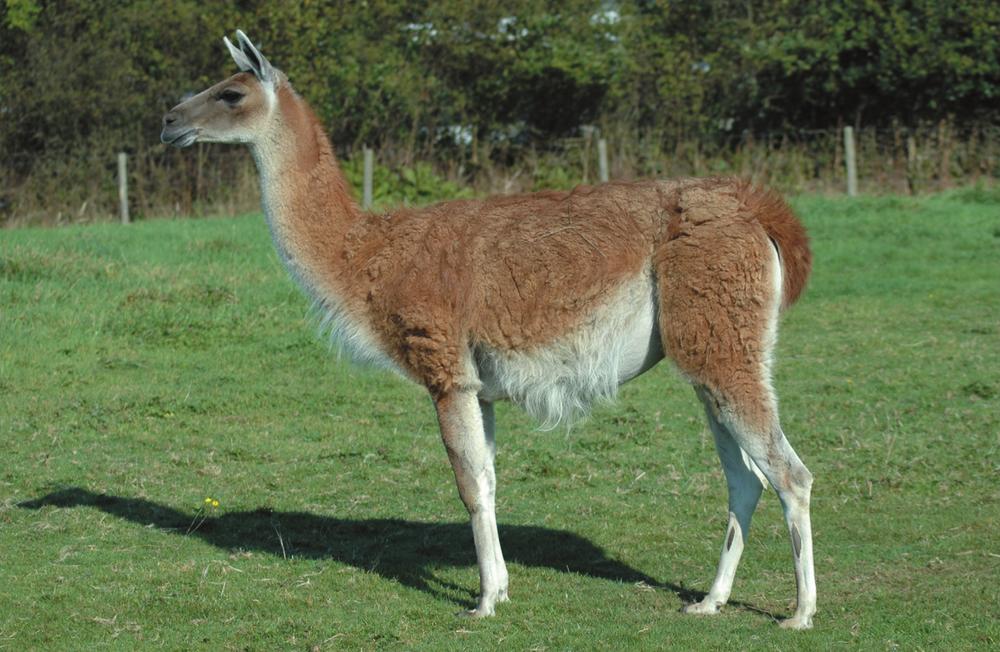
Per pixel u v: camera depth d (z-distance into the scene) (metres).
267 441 8.07
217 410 8.77
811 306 12.10
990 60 21.42
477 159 23.08
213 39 21.59
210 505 6.79
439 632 4.97
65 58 20.48
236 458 7.72
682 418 8.55
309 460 7.70
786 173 21.42
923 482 6.89
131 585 5.53
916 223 16.34
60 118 20.64
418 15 23.94
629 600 5.34
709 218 4.93
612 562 5.90
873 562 5.69
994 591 5.22
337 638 4.91
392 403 9.04
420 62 23.36
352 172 20.25
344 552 6.09
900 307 11.94
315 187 5.56
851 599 5.20
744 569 5.72
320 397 9.13
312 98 21.84
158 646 4.84
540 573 5.73
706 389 4.89
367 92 22.38
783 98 23.81
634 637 4.82
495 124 23.47
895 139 21.66
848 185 20.02
